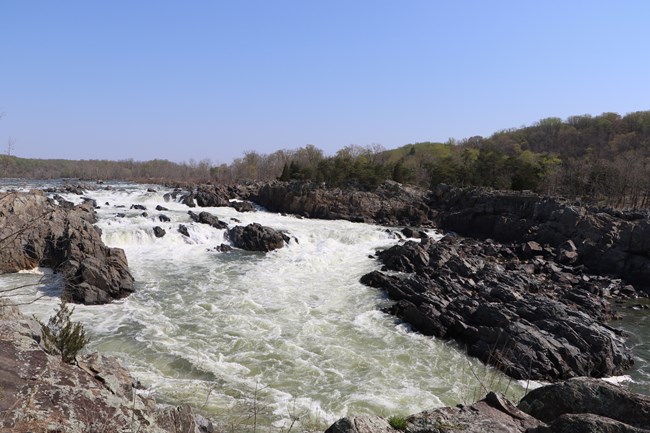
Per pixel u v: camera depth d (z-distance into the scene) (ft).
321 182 263.49
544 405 28.81
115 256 99.50
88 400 25.77
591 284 119.55
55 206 120.88
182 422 30.04
